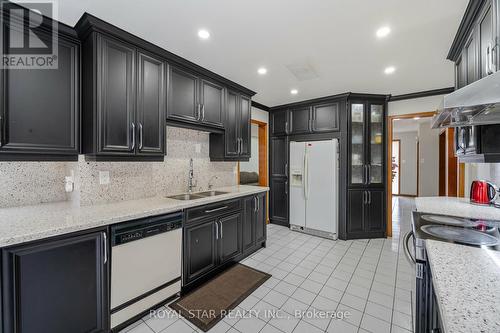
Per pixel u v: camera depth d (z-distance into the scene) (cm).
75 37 179
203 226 226
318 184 370
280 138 431
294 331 165
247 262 278
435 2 153
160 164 254
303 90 338
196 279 219
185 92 242
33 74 158
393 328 168
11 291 119
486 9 139
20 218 150
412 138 774
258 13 165
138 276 171
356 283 230
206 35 193
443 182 545
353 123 365
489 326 54
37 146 160
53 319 132
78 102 180
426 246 115
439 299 67
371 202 364
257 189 313
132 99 195
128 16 167
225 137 295
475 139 156
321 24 178
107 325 154
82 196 191
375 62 243
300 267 265
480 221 157
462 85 191
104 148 177
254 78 289
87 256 145
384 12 164
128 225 164
